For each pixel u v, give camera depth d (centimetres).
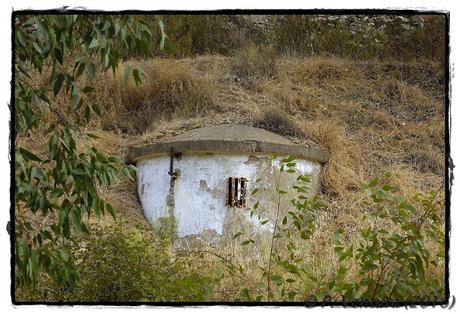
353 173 993
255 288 572
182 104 1140
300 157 895
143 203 923
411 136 1107
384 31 1340
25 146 1008
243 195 855
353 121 1126
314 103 1150
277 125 1035
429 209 497
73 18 403
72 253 568
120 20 408
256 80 1213
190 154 876
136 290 531
